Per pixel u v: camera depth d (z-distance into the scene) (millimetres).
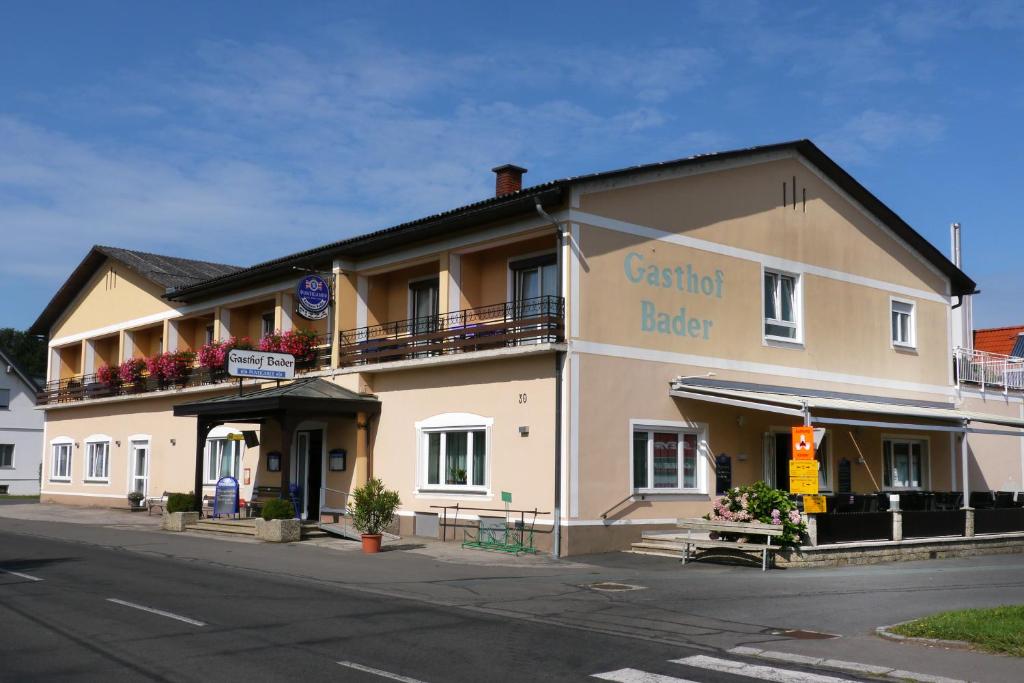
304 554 18625
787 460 23125
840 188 25609
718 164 22281
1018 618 10727
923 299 27938
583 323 19250
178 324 33500
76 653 9219
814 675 8695
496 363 20375
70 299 40125
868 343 25875
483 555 18469
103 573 15484
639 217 20578
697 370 21328
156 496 32406
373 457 23250
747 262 22844
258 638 10016
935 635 10188
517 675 8531
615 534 19234
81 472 37500
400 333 24656
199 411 24906
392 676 8391
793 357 23672
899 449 26391
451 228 21641
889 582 15070
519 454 19594
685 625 11188
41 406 39875
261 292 28578
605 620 11492
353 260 24797
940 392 27906
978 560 19438
